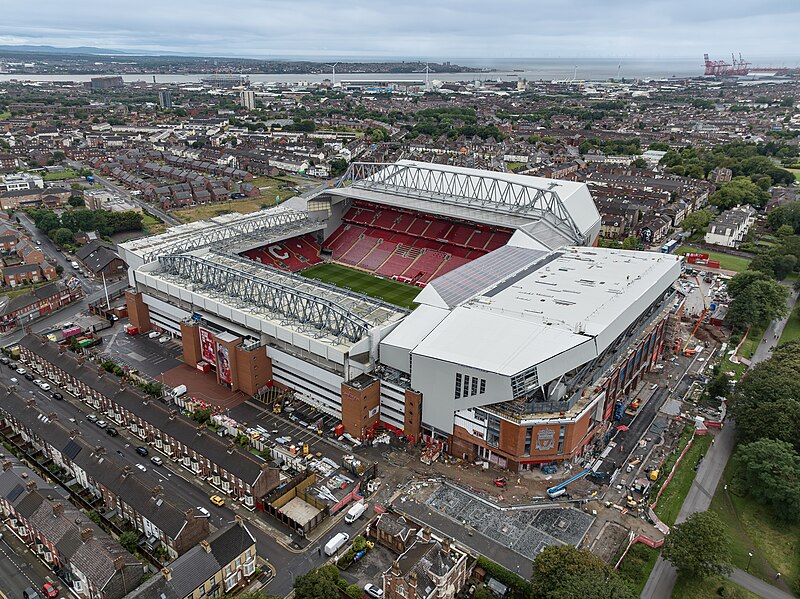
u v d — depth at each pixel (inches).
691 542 3314.5
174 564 3102.9
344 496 4042.8
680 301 6879.9
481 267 6136.8
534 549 3619.6
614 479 4266.7
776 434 4234.7
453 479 4252.0
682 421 4980.3
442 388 4357.8
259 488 3892.7
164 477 4220.0
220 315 5639.8
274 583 3366.1
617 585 2942.9
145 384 5251.0
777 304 6668.3
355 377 4761.3
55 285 7007.9
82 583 3176.7
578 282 5585.6
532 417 4151.1
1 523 3772.1
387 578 3166.8
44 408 5000.0
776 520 3882.9
